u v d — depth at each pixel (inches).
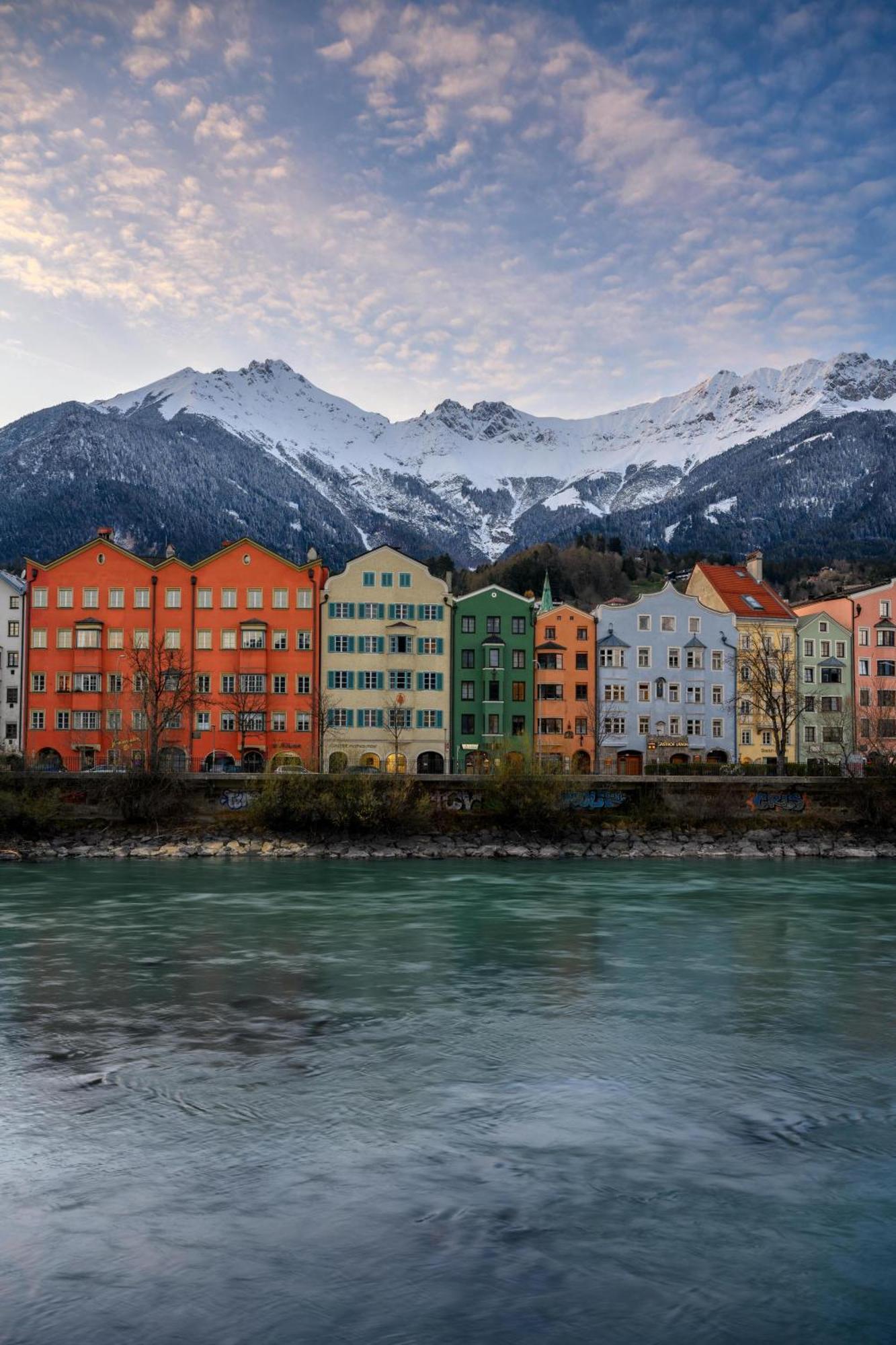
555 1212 639.8
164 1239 604.7
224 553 3973.9
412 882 2194.9
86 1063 917.8
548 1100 830.5
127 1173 690.2
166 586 3949.3
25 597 3922.2
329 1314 535.2
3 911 1763.0
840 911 1820.9
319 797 2768.2
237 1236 608.4
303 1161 708.7
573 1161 713.0
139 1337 515.8
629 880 2244.1
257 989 1202.6
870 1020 1079.0
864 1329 526.3
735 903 1915.6
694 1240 607.8
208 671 3929.6
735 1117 796.6
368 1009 1111.6
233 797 2878.9
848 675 4303.6
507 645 4040.4
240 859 2593.5
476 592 4050.2
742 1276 571.2
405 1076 887.7
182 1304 542.9
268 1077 880.3
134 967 1315.2
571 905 1884.8
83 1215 632.4
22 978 1252.5
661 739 4116.6
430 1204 647.8
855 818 2997.0
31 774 2805.1
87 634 3912.4
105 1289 555.2
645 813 2935.5
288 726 3937.0
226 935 1541.6
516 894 2022.6
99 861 2539.4
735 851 2797.7
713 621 4207.7
